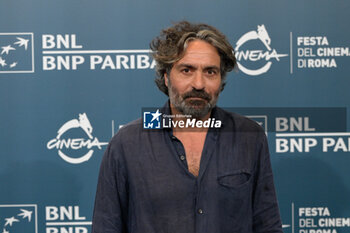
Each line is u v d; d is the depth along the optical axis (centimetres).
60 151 190
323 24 190
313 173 192
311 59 190
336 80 190
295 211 193
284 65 190
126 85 190
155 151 137
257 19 190
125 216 143
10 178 189
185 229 132
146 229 132
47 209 191
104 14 188
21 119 189
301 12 190
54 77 189
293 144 192
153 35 189
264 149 143
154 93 190
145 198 134
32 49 188
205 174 135
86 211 191
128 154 138
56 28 188
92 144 191
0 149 189
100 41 188
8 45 187
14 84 188
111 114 190
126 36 189
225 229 134
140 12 189
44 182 191
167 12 189
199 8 189
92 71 189
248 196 136
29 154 190
